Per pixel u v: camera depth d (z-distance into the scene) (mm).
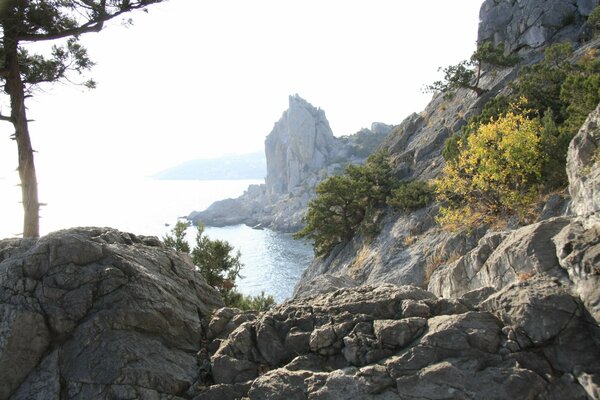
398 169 46031
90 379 7422
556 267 7832
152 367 7734
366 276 32906
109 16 13727
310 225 45188
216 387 7691
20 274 8484
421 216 33562
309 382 7230
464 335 7090
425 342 7164
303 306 8883
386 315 8203
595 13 40188
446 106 51719
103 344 7824
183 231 17609
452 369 6691
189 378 8008
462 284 11781
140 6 13930
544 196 20625
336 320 8242
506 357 6805
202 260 16875
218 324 9398
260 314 9633
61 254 8750
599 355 6508
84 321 8156
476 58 46312
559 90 29719
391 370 6977
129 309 8352
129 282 8828
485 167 21578
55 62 16172
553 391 6375
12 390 7551
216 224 170375
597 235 7473
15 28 13289
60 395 7383
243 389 7613
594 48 35250
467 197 24016
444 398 6543
